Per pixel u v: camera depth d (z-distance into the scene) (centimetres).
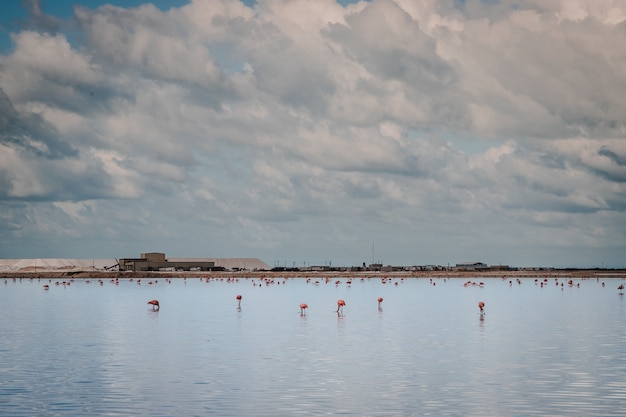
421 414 3322
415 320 8081
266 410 3388
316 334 6450
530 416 3291
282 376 4219
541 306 11038
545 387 3909
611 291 17912
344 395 3706
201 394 3728
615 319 8288
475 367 4544
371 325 7400
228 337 6188
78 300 12938
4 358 4925
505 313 9356
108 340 5959
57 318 8381
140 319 8206
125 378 4156
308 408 3431
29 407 3450
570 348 5459
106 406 3469
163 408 3428
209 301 12575
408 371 4388
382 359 4862
